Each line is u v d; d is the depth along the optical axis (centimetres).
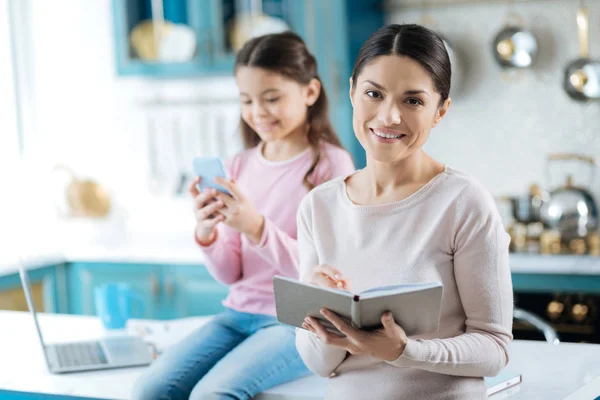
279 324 234
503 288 168
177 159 514
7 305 436
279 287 161
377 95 169
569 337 381
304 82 248
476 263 168
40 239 506
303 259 189
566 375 209
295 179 251
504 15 441
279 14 441
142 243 481
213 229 243
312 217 187
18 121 288
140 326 279
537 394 195
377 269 175
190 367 221
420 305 152
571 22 430
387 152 171
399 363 159
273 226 231
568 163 435
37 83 534
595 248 392
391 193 179
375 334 155
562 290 381
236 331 239
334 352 175
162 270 450
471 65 449
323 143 255
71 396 212
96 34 521
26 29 532
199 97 506
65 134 533
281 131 247
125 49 474
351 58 429
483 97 449
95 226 518
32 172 515
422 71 166
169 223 515
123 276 460
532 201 418
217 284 439
